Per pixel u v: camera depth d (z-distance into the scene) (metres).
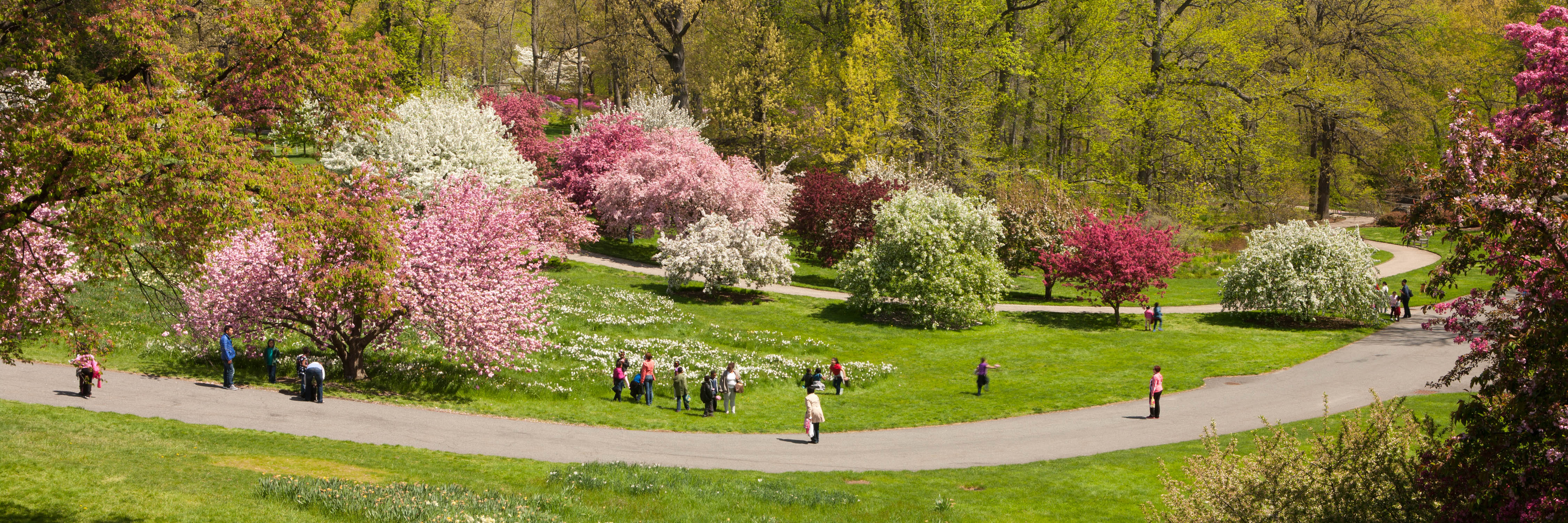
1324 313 42.38
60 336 15.12
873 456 23.03
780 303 45.25
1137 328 41.41
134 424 19.48
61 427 18.23
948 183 66.81
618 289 43.75
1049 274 48.84
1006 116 77.62
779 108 76.44
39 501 13.29
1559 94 18.14
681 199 52.31
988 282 42.38
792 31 83.81
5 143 12.27
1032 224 50.41
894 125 68.12
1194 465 12.97
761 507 16.86
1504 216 10.40
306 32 15.20
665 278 48.69
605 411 27.12
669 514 16.02
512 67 98.31
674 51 77.38
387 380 27.45
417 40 73.25
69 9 14.17
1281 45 69.69
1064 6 72.75
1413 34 69.38
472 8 88.38
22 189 12.41
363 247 15.66
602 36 86.81
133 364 25.89
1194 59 73.31
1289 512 11.80
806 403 29.83
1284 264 40.91
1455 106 11.82
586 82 113.12
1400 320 41.78
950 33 70.44
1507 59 70.94
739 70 76.81
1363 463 11.84
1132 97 69.69
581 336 34.03
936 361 35.84
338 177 15.54
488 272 27.73
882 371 33.41
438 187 30.05
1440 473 10.62
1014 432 25.72
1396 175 76.06
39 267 13.80
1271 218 68.44
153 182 12.63
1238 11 71.81
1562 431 9.62
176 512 13.41
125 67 14.57
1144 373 33.12
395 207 16.56
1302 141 73.94
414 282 26.53
